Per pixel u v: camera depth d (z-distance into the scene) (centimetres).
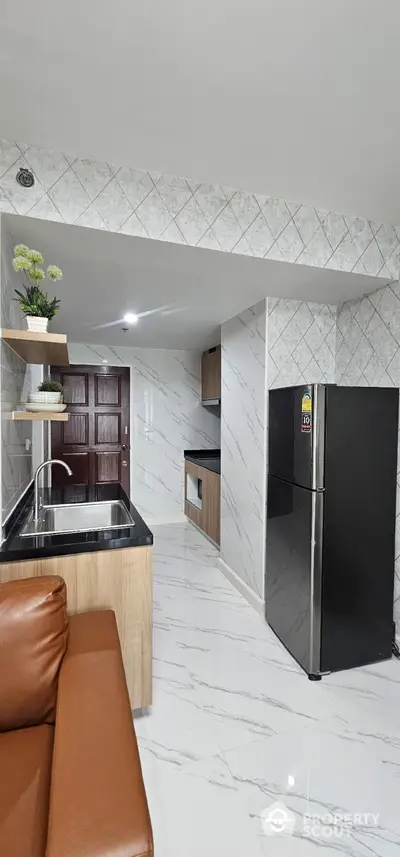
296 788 149
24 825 88
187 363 514
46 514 221
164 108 138
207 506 432
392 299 239
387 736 175
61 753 90
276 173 177
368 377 259
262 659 232
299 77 125
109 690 111
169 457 511
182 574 354
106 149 161
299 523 228
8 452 180
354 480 221
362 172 176
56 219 162
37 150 159
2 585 129
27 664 120
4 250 164
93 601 168
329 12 105
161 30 110
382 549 231
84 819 75
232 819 137
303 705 194
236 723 181
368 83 127
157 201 177
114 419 483
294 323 277
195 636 255
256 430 287
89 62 120
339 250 214
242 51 117
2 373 164
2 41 114
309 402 217
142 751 165
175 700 196
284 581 245
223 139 154
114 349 477
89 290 256
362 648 227
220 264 206
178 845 129
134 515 209
